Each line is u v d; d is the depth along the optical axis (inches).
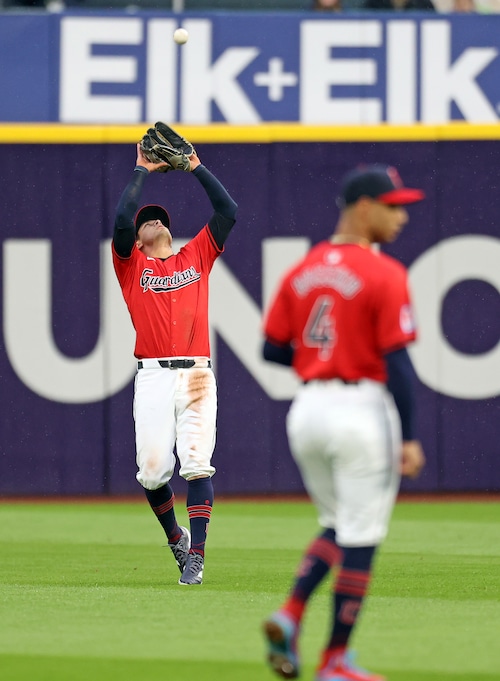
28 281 1648.6
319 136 1646.2
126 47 1748.3
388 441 563.2
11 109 1747.0
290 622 546.0
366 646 673.0
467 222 1643.7
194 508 928.3
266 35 1752.0
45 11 1748.3
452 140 1642.5
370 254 571.2
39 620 754.8
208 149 1643.7
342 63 1755.7
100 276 1648.6
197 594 866.1
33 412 1654.8
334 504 590.2
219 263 1644.9
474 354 1646.2
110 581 941.8
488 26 1759.4
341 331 564.1
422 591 892.0
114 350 1649.9
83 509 1535.4
